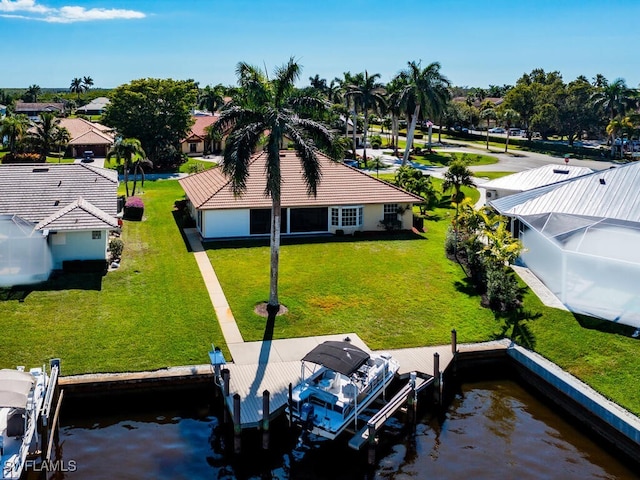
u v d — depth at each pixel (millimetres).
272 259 29438
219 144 96188
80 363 23828
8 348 24688
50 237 34219
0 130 78250
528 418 23219
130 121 77562
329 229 44938
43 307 29031
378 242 43000
